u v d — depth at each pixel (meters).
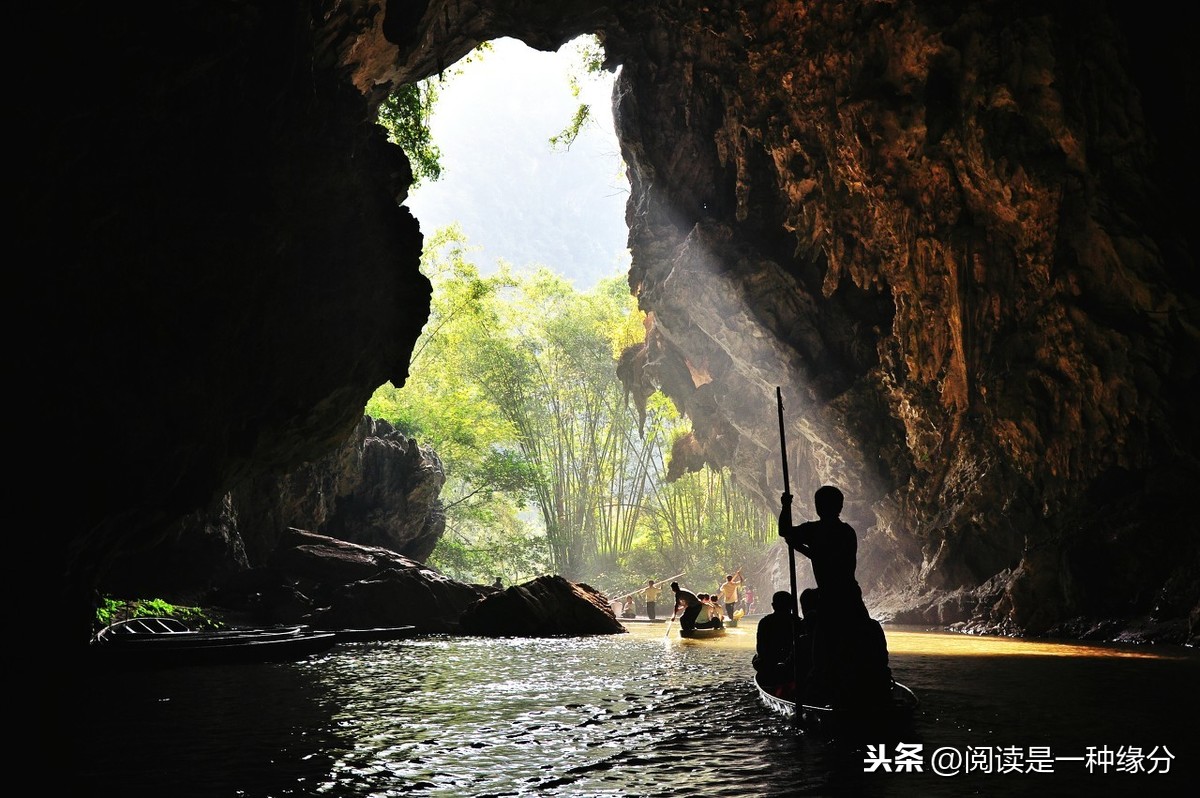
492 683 9.73
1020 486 19.62
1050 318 18.47
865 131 20.98
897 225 21.48
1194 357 16.61
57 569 9.51
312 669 11.32
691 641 17.34
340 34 15.77
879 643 6.66
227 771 5.28
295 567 21.33
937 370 21.56
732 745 5.92
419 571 22.08
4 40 7.54
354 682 9.83
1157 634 15.39
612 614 22.17
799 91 22.53
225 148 10.87
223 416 12.15
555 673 10.84
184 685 9.52
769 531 39.69
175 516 11.92
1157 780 4.92
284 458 15.47
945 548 21.61
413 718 7.22
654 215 28.89
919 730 6.38
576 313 43.12
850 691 6.52
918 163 20.44
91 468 9.58
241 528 24.95
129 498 10.18
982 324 20.16
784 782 4.89
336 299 13.97
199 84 9.96
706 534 41.97
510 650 14.80
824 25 21.27
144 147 9.49
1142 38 16.81
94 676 10.34
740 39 23.16
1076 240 17.92
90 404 9.41
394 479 32.03
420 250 15.57
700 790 4.73
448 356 43.22
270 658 12.79
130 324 9.90
